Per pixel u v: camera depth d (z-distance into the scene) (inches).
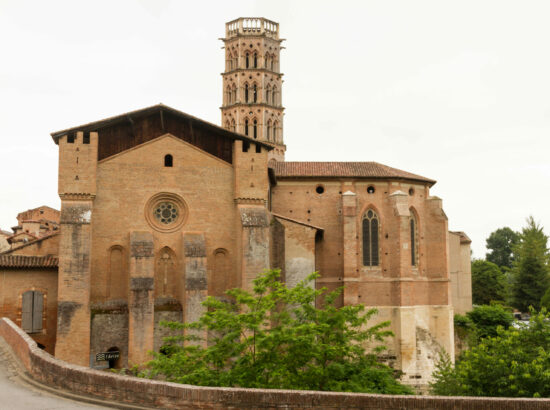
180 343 1547.7
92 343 1505.9
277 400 560.4
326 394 559.2
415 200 2242.9
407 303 2063.2
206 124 1686.8
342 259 2124.8
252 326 950.4
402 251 2084.2
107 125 1622.8
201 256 1567.4
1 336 1122.0
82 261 1487.5
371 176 2151.8
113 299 1573.6
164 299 1625.2
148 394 589.6
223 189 1707.7
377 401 551.8
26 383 703.1
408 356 2031.3
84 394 628.4
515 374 975.0
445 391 1167.0
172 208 1672.0
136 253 1515.7
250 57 2797.7
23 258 1640.0
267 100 2787.9
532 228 3353.8
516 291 3282.5
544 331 1067.3
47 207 3240.7
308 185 2169.0
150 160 1652.3
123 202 1614.2
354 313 1082.7
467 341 2389.3
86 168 1556.3
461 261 2674.7
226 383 906.7
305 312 1085.8
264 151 1724.9
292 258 1895.9
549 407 538.3
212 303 1053.2
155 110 1652.3
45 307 1636.3
